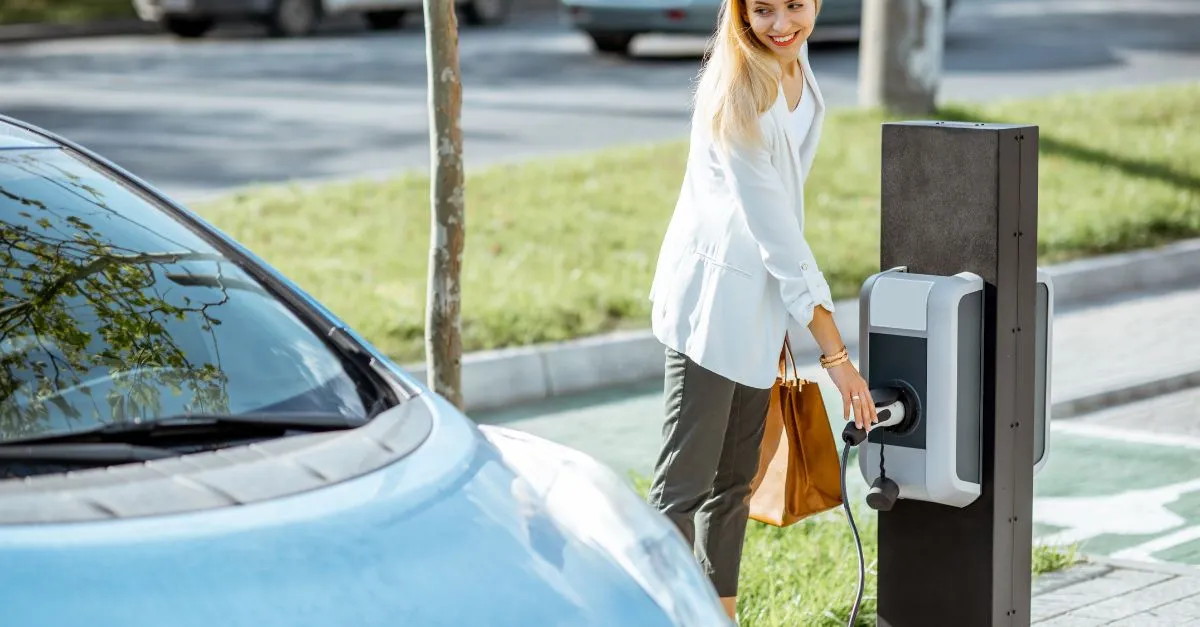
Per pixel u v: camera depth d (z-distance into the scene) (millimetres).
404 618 2682
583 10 23953
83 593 2523
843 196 13047
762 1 4387
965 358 4402
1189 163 14555
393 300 9578
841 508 6508
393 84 21562
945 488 4414
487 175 13578
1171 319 10359
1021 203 4434
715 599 3176
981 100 19203
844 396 4328
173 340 3447
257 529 2754
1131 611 5594
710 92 4508
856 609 4613
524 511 3098
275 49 26578
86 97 20031
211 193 13539
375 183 13375
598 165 14164
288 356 3502
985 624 4570
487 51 26047
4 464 2936
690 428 4695
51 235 3623
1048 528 6664
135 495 2834
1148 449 7793
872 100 16797
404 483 3031
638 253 11117
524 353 8680
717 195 4574
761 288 4520
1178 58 24219
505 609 2791
